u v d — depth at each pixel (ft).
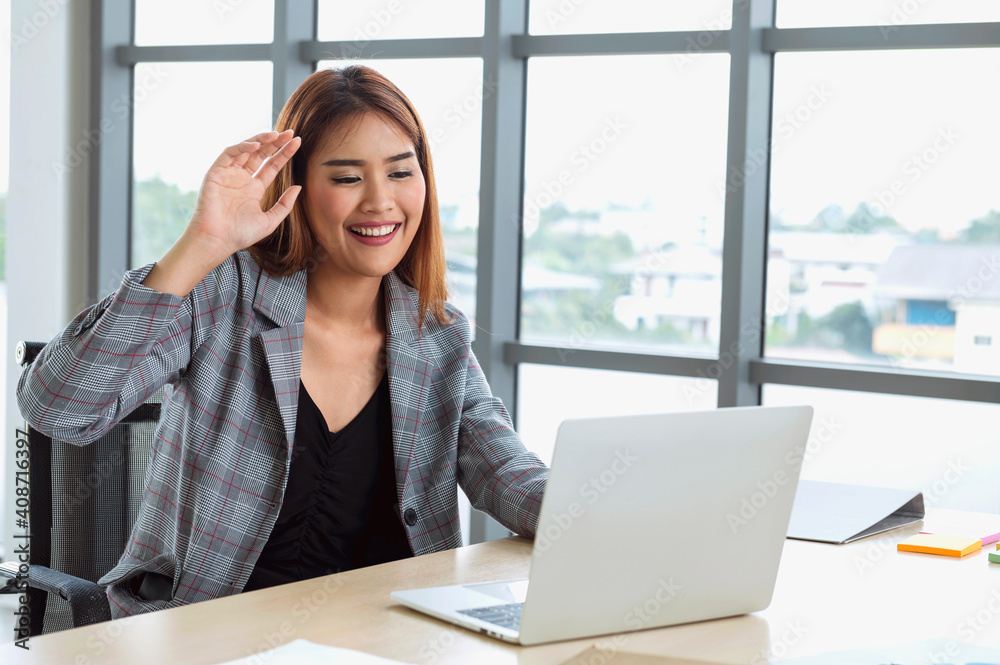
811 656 3.17
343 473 4.80
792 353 9.53
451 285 5.69
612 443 3.19
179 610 3.44
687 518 3.40
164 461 4.65
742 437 3.46
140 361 4.09
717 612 3.57
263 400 4.65
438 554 4.35
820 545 4.67
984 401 8.50
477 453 4.93
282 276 4.82
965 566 4.36
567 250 10.43
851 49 8.98
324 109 4.78
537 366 10.66
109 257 12.48
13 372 12.07
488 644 3.21
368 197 4.75
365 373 5.01
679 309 9.89
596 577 3.27
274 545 4.68
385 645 3.15
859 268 9.15
